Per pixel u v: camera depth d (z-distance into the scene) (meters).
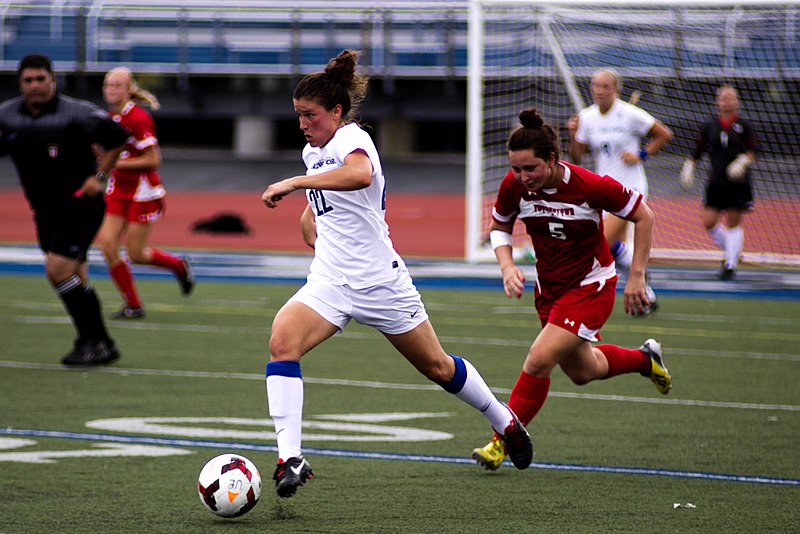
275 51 130.50
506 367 33.94
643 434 24.80
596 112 42.81
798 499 19.20
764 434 24.84
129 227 43.09
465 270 62.09
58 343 37.06
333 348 37.69
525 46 81.81
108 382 30.30
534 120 20.50
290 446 18.00
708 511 18.31
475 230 62.72
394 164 135.38
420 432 24.78
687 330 42.53
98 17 128.62
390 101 130.38
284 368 18.28
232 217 82.81
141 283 56.41
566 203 20.89
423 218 96.62
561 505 18.66
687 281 59.56
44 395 28.30
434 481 20.33
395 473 20.94
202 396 28.56
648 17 76.75
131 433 24.08
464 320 44.81
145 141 41.00
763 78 81.50
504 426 20.30
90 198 31.23
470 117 62.34
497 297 52.84
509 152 20.59
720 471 21.31
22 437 23.56
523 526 17.34
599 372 23.48
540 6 65.62
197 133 152.62
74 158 30.50
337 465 21.53
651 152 42.41
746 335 41.41
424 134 148.50
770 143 84.94
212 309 46.81
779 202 93.12
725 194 57.53
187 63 130.38
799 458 22.50
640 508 18.52
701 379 32.31
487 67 80.75
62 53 128.75
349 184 17.77
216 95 134.75
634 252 21.22
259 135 140.75
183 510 18.05
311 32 129.75
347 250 18.80
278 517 17.72
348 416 26.52
